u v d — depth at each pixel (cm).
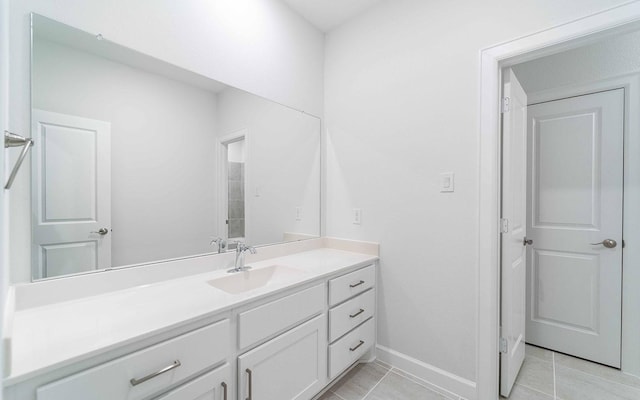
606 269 192
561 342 210
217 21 163
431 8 175
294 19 209
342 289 165
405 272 187
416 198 181
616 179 188
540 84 218
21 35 103
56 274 111
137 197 135
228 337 108
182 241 151
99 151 123
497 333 157
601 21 122
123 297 115
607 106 191
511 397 161
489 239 152
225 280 147
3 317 68
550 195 214
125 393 82
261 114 189
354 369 187
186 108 152
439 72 171
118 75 128
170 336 92
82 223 118
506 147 157
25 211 103
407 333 185
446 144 168
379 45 200
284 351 130
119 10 126
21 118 103
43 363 70
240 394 112
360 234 211
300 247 211
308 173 222
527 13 141
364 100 208
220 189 168
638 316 180
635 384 172
